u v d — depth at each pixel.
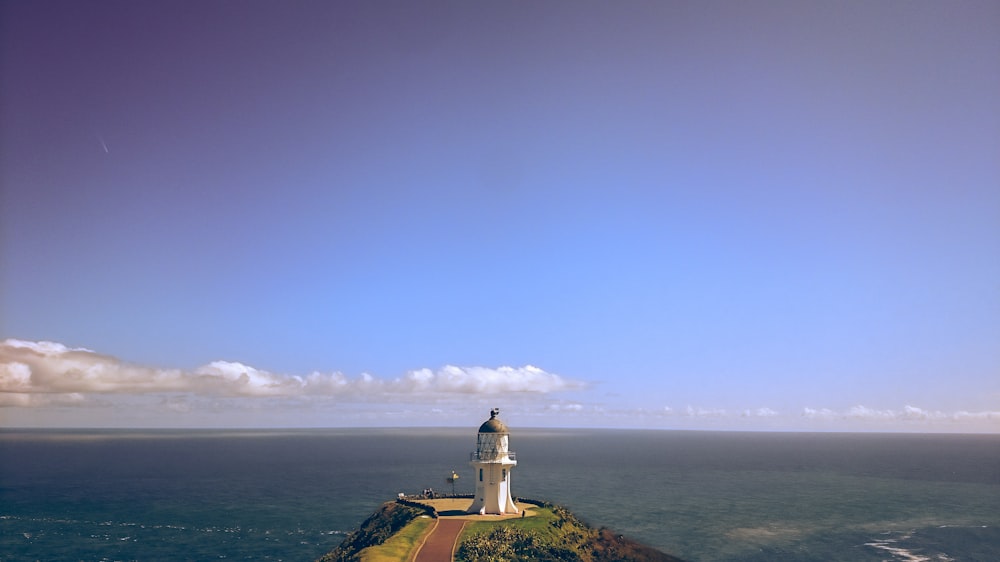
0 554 111.25
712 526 140.12
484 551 70.12
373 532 88.94
